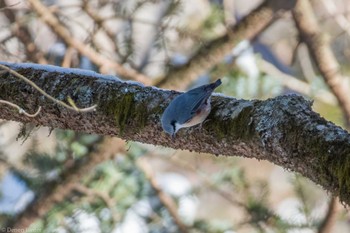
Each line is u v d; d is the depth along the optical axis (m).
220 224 11.58
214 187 12.03
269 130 6.14
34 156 11.79
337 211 11.25
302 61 14.99
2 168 12.01
